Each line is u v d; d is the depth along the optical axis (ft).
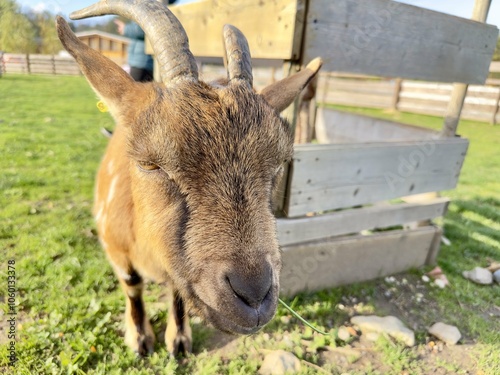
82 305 2.03
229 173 1.02
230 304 0.97
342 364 1.86
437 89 9.43
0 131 4.64
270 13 1.85
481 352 2.00
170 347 1.81
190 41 2.70
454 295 2.48
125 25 3.45
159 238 1.11
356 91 11.36
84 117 5.81
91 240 2.68
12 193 3.25
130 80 1.23
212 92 1.10
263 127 1.09
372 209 2.43
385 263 2.59
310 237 2.22
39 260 2.35
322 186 2.16
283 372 1.74
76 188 3.50
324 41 1.82
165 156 1.02
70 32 1.20
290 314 2.15
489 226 3.57
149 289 2.27
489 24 2.44
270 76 8.41
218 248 0.99
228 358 1.84
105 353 1.77
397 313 2.27
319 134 5.67
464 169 5.50
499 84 9.66
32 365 1.67
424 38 2.17
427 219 2.69
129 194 1.40
